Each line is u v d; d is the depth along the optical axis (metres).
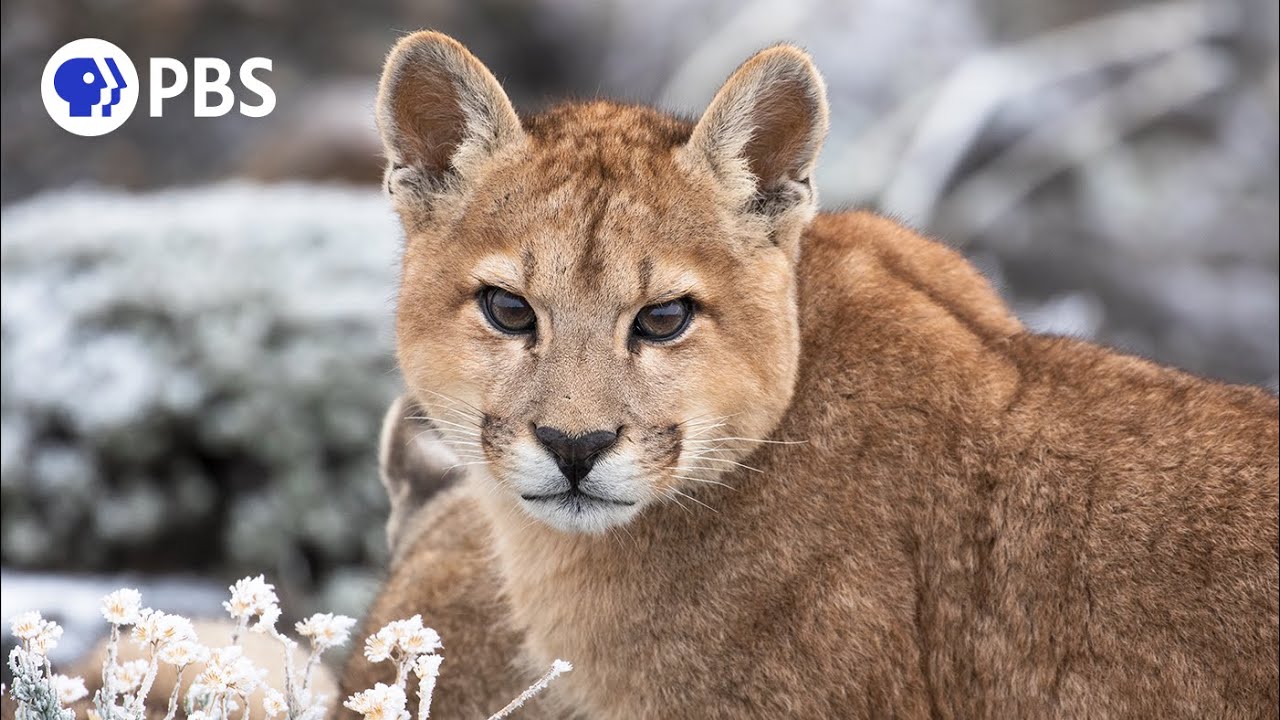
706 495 9.04
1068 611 8.72
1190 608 8.53
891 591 8.81
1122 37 28.45
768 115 9.05
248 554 17.75
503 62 37.31
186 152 33.59
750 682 8.92
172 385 17.91
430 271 9.10
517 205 8.87
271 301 18.67
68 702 8.52
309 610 17.23
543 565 9.43
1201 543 8.59
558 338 8.64
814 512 8.92
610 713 9.44
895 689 8.79
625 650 9.21
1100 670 8.65
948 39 28.72
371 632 11.09
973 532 8.90
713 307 8.78
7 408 18.08
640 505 8.70
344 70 36.19
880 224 10.02
